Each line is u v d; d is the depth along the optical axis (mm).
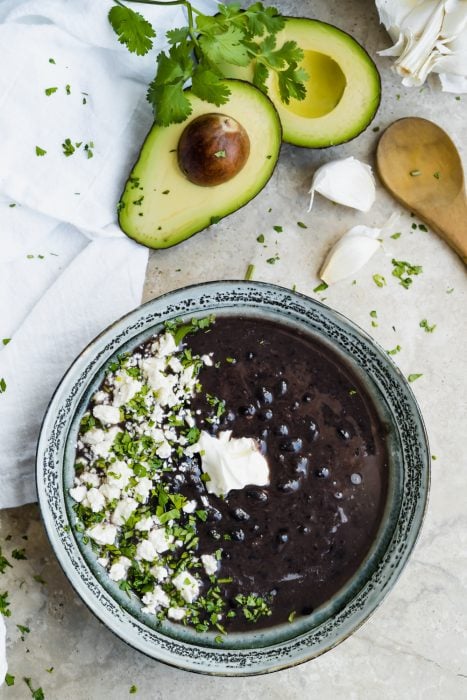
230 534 700
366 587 703
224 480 692
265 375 709
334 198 732
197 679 730
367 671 732
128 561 696
